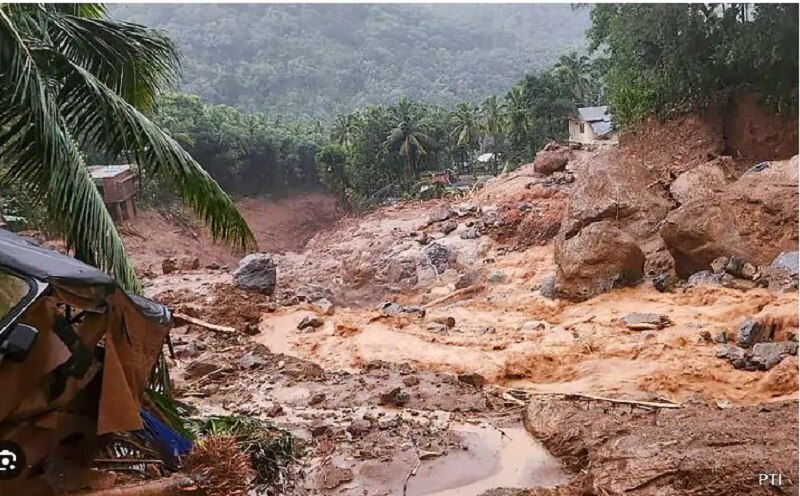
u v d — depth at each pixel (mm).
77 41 9891
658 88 33750
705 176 23031
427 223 31922
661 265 21078
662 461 8617
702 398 13156
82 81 8695
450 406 12773
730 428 9703
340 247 32219
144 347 5309
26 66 7812
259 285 22078
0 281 4594
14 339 4289
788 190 19844
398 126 53375
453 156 58719
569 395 13070
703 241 19688
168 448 5766
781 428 9609
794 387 13180
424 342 17672
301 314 20578
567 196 29266
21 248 5176
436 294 24156
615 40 33875
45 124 7867
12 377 4375
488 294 22828
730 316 17016
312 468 9766
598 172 23109
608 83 37062
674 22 31828
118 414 4859
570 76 51500
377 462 10016
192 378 15016
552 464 9977
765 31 30078
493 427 11453
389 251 29250
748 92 32438
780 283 17969
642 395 13047
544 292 21281
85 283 4844
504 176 37188
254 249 10312
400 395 13000
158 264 31438
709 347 15484
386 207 39625
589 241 20328
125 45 10211
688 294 18797
